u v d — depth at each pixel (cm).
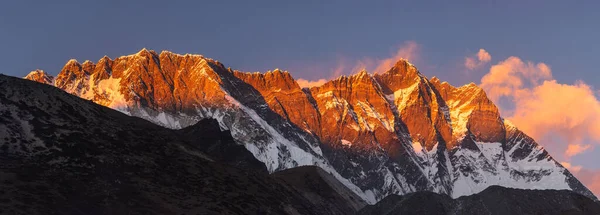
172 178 18850
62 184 15725
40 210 14138
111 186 16638
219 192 19225
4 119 17675
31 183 15200
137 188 17050
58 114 19175
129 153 19000
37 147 17075
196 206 17325
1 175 15062
